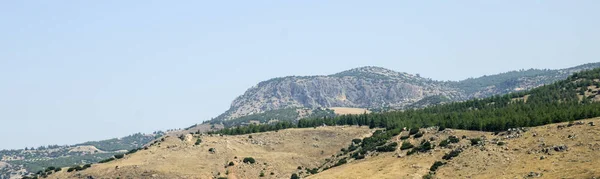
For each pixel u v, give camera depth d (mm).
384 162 169750
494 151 147250
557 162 127938
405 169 153750
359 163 181875
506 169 133000
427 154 164750
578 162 124312
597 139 134750
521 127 175500
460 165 145000
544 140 145375
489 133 178500
